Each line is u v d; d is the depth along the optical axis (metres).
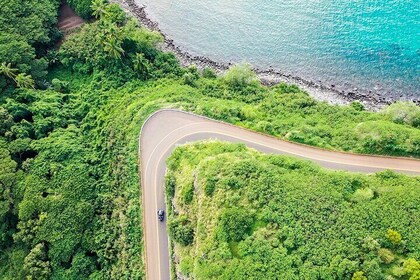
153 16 140.88
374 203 78.38
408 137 92.62
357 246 72.31
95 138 110.94
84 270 91.62
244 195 81.06
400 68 121.44
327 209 77.75
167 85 119.25
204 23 136.38
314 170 86.50
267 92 116.81
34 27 126.69
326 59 126.06
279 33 131.38
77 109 117.94
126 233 93.06
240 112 105.69
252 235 75.88
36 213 95.94
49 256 92.12
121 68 122.94
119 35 121.19
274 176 83.31
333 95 118.75
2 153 102.94
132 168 100.69
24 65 119.44
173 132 104.75
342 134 98.12
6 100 113.75
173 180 93.75
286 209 78.00
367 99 116.94
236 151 93.62
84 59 126.50
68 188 98.75
